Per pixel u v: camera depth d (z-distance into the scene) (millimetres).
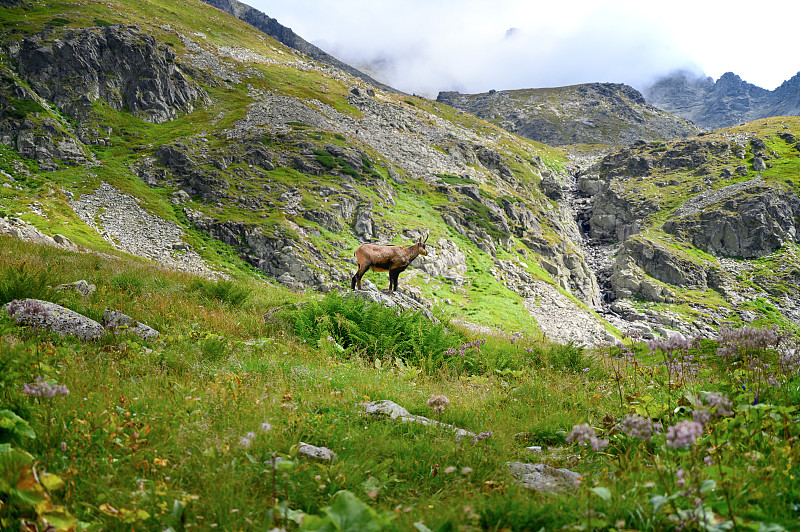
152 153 75188
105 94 86688
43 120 71375
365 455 4863
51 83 82438
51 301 9867
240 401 5719
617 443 5348
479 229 84500
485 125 183625
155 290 13969
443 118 171875
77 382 5684
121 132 80812
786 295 93812
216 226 60594
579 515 3545
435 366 10672
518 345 13648
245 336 11156
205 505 3623
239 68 125562
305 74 140375
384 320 12141
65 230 48125
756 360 6098
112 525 3379
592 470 4875
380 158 95688
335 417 5781
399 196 86625
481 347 12234
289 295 17828
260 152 79375
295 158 81188
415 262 65875
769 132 150750
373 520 2691
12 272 10258
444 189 94000
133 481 3863
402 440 5418
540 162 156625
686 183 127500
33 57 82938
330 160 82750
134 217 59031
